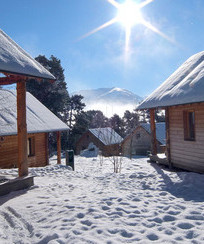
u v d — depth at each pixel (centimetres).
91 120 4394
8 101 1298
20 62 598
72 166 1231
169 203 486
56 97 3300
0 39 631
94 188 666
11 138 1161
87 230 346
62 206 460
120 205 470
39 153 1391
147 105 1113
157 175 827
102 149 2031
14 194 582
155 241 310
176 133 1016
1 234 335
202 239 308
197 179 694
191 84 877
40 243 314
